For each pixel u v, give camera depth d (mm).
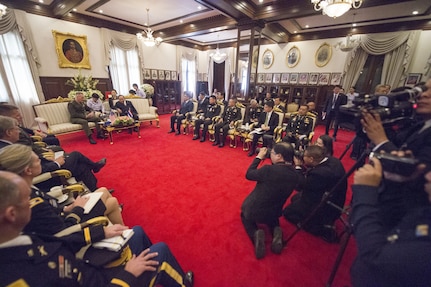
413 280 468
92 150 3664
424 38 4895
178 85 8227
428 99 734
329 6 2943
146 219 1892
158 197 2250
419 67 5055
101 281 861
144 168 2977
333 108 4441
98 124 4285
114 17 5523
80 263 817
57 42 5023
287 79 7078
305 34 6422
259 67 7621
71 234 955
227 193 2355
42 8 4668
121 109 4824
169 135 4809
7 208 571
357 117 879
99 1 4449
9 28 4281
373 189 638
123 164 3098
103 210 1337
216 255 1515
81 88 5176
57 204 1278
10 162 999
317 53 6367
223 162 3279
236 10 4262
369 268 600
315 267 1427
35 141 2648
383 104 829
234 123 4070
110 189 2383
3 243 582
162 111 7727
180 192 2357
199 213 1990
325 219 1641
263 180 1491
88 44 5621
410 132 809
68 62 5301
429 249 450
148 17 5496
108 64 6023
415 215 548
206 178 2713
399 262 481
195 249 1565
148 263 867
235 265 1434
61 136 4473
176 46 8102
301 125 3469
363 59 5699
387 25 5180
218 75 9867
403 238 518
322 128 5957
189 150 3812
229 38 7719
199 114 4855
